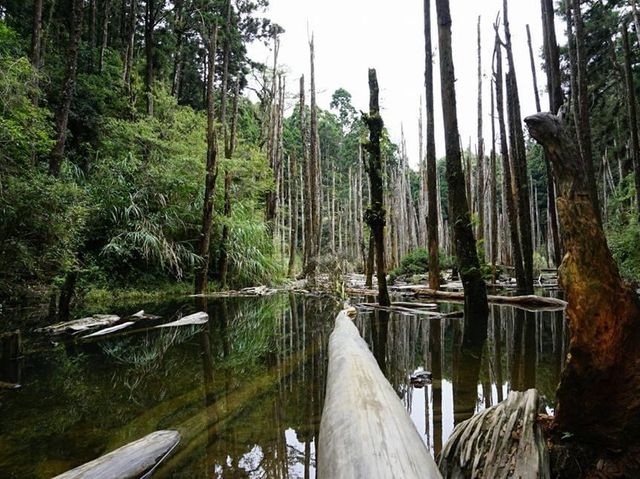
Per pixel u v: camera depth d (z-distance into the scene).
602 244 1.88
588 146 8.31
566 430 1.98
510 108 10.77
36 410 3.17
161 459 2.34
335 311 9.07
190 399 3.38
